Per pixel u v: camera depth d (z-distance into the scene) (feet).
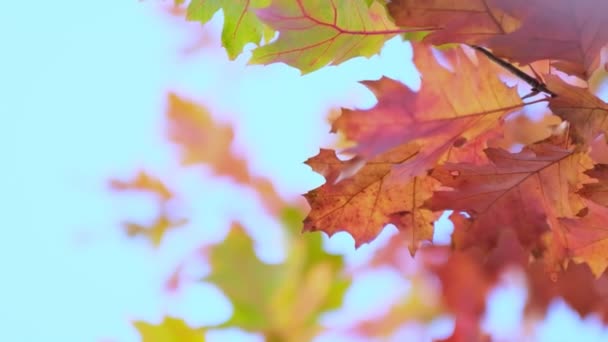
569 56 2.83
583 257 3.01
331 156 3.03
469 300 5.32
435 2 2.83
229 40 3.22
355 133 2.75
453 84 2.85
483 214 2.99
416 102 2.80
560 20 2.79
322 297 5.33
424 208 2.98
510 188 2.97
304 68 3.05
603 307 4.67
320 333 5.26
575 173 2.96
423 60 2.85
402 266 5.67
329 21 2.99
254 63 3.04
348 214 3.07
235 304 5.16
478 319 5.29
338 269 5.42
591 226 2.96
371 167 3.01
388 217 3.07
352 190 3.04
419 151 2.94
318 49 3.03
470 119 2.87
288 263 5.36
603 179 2.89
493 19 2.83
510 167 2.95
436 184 3.05
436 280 5.55
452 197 2.97
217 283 5.19
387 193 3.05
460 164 2.96
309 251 5.42
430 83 2.83
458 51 2.88
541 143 2.95
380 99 2.78
